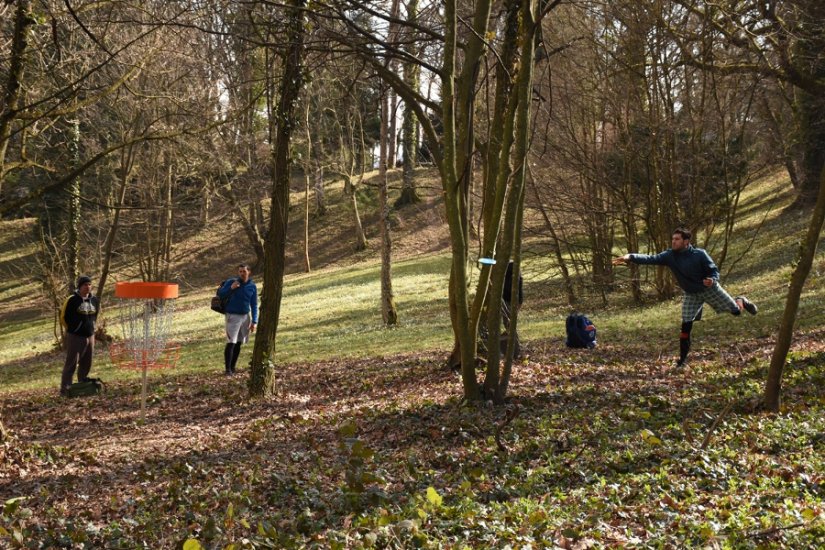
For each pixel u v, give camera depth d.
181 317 39.25
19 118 11.44
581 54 25.02
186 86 20.22
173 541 6.16
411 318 29.64
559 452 8.10
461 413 10.28
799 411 8.89
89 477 8.82
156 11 12.69
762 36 20.38
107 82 16.97
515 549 5.14
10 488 8.55
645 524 5.68
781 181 42.28
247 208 54.25
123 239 45.66
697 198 24.94
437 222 57.00
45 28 13.96
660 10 21.19
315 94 43.25
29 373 25.70
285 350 23.27
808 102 31.69
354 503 6.49
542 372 13.63
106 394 15.98
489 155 13.98
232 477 8.14
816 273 23.83
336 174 69.75
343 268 51.69
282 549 5.59
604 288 28.66
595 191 26.88
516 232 10.77
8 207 11.66
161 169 37.72
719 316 19.64
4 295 53.38
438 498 5.55
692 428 8.46
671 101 23.77
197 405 13.63
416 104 13.31
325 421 11.05
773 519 5.59
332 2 11.47
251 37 13.24
